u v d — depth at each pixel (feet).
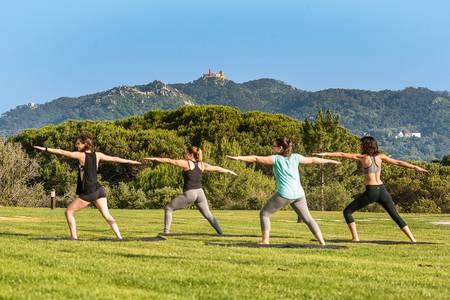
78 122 242.58
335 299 23.91
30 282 25.16
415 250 43.21
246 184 169.48
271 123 253.24
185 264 31.48
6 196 163.32
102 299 22.39
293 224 77.46
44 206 171.42
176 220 83.20
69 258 32.42
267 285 26.21
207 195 168.66
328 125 190.80
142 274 27.84
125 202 173.37
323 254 38.99
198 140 243.40
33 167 176.55
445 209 201.36
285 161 44.91
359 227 74.18
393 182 204.03
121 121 267.39
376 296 24.72
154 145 221.46
